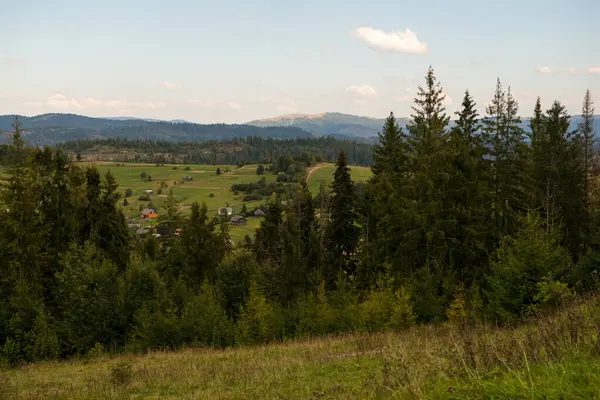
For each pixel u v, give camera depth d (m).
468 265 33.94
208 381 11.84
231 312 38.06
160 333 28.23
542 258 18.98
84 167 43.94
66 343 30.72
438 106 38.50
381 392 5.85
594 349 5.44
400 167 42.66
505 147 41.09
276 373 11.73
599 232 33.66
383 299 22.94
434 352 7.48
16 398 12.09
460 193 34.84
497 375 5.27
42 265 38.44
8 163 38.00
